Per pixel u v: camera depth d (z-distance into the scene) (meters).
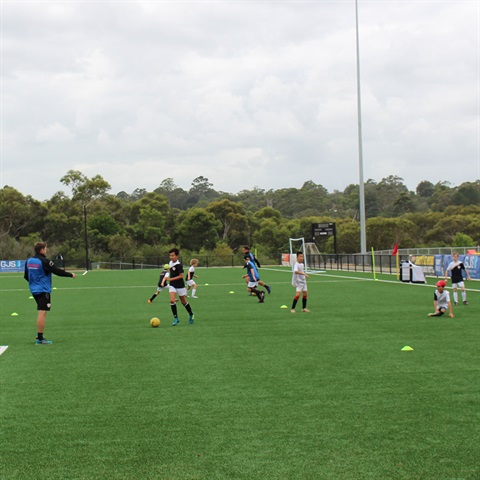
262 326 15.20
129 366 10.30
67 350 11.96
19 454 6.00
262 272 47.78
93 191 94.06
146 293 27.31
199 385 8.83
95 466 5.66
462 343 12.29
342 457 5.82
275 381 9.02
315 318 16.70
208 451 6.03
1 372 9.88
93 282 36.75
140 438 6.45
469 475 5.38
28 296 26.64
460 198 115.88
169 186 156.62
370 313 17.75
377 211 126.56
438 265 35.50
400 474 5.40
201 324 15.75
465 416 7.11
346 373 9.52
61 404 7.85
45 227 86.69
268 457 5.84
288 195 135.50
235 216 92.19
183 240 89.75
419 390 8.37
